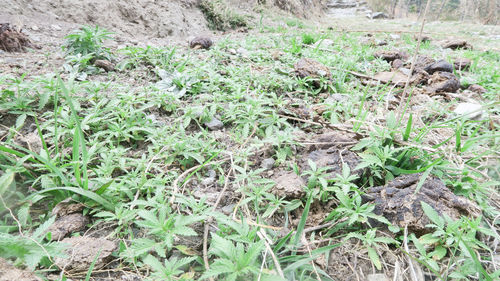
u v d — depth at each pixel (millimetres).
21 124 1933
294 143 1986
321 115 2586
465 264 1281
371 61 4238
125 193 1562
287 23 9469
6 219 1365
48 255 1081
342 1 24016
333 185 1647
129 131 2020
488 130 2436
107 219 1369
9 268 1062
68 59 2979
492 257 1316
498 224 1584
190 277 1172
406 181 1618
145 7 5816
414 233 1436
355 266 1360
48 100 2184
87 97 2307
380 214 1487
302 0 13977
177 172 1832
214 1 8008
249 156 2016
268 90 2934
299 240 1401
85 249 1249
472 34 9297
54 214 1398
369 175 1761
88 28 3078
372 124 2018
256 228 1254
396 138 1973
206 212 1368
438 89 3158
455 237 1312
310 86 3059
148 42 4578
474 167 1934
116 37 4418
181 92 2588
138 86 2762
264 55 3871
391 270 1343
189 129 2295
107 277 1219
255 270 1037
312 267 1255
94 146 1729
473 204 1556
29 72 2686
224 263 1059
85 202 1455
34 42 3453
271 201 1585
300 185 1625
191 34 6551
